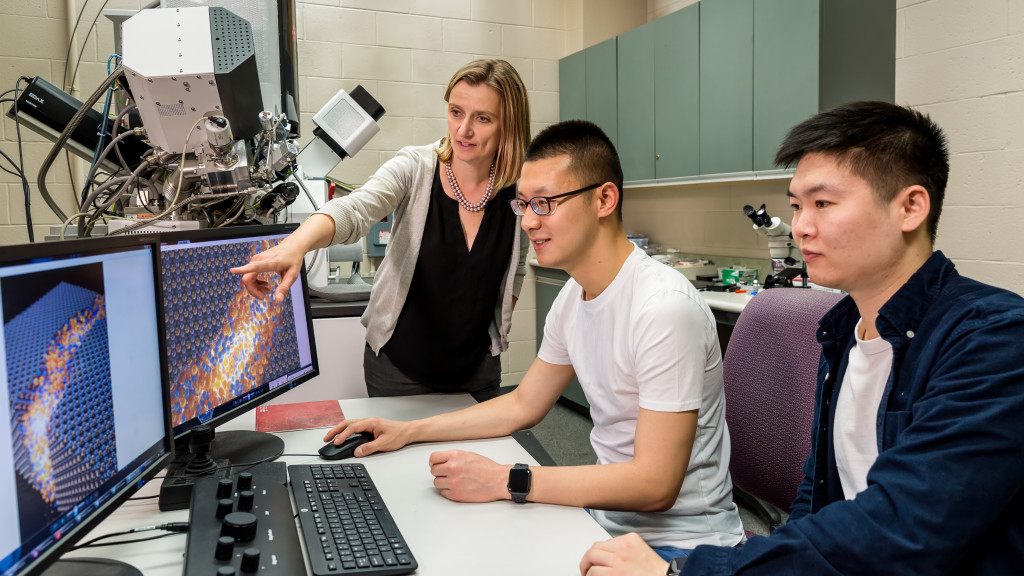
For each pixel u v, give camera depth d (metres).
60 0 3.23
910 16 2.64
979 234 2.41
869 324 0.87
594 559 0.81
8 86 3.18
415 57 3.90
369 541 0.86
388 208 1.61
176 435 1.03
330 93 3.74
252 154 1.58
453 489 1.03
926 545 0.67
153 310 0.94
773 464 1.21
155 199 1.54
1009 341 0.69
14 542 0.64
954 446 0.68
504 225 1.67
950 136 2.49
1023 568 0.69
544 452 1.49
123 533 0.88
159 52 1.35
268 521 0.87
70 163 3.26
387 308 1.70
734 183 3.46
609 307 1.19
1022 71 2.25
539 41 4.19
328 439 1.26
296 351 1.36
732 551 0.77
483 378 1.80
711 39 3.08
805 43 2.61
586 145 1.14
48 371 0.71
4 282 0.65
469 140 1.56
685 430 1.06
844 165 0.78
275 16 1.78
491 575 0.81
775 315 1.24
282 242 1.26
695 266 3.39
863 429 0.90
